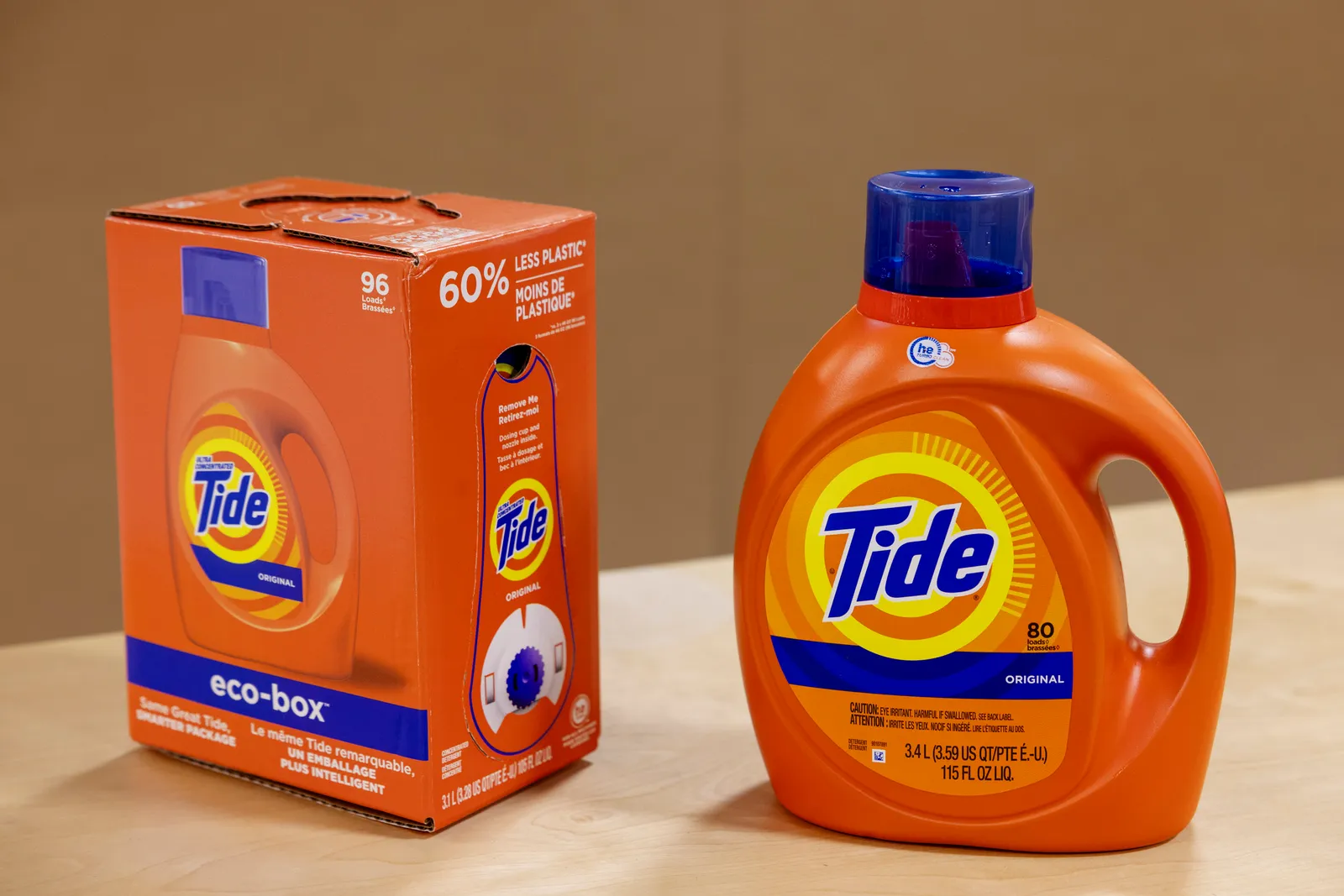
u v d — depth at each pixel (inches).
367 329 22.3
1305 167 75.4
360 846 23.8
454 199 26.5
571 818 24.8
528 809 25.2
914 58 70.9
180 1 62.3
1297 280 77.0
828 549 23.5
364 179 66.4
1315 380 78.5
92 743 27.6
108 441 66.3
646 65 68.2
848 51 70.3
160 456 25.4
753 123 70.2
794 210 71.9
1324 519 36.8
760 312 72.9
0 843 23.9
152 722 26.9
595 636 26.9
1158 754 23.1
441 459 22.9
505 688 24.9
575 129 68.1
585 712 26.9
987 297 22.8
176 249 24.1
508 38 66.4
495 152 67.5
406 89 65.9
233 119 64.4
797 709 24.1
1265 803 25.0
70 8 61.1
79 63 61.8
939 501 22.9
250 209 25.3
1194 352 77.4
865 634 23.5
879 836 24.1
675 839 24.1
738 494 74.8
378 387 22.5
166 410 25.0
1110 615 23.1
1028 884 22.7
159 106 63.3
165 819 24.7
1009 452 22.6
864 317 23.8
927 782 23.6
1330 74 74.0
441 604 23.4
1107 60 72.7
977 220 22.7
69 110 62.2
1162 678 23.4
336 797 24.9
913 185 23.4
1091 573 22.7
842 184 72.1
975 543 22.9
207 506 25.0
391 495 22.8
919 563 23.1
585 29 67.0
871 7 69.8
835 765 24.0
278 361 23.4
